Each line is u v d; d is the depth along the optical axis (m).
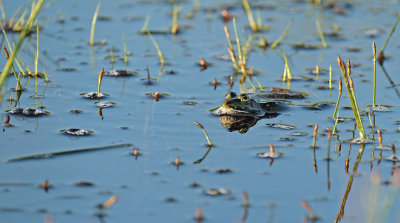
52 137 17.25
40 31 28.11
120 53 26.08
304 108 20.73
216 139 17.67
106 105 20.22
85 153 16.27
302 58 26.11
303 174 15.47
